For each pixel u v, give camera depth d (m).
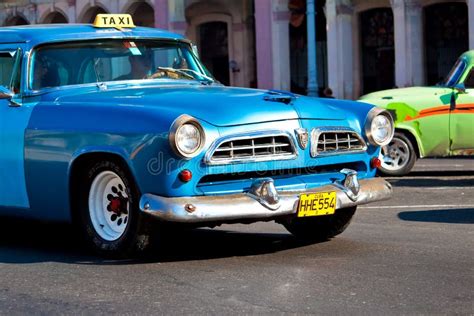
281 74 33.34
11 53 9.05
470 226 9.95
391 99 16.36
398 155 16.53
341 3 30.95
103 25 9.36
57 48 9.06
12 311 6.66
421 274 7.38
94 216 8.33
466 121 16.11
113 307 6.61
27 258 8.60
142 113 7.84
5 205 9.00
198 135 7.62
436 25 30.92
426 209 11.49
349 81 31.19
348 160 8.48
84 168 8.30
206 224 8.03
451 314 6.19
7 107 8.91
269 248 8.76
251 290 6.93
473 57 16.14
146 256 8.33
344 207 8.29
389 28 32.59
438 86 16.42
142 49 9.38
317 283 7.11
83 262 8.22
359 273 7.45
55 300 6.90
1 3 45.38
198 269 7.75
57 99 8.75
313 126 8.20
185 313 6.36
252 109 7.97
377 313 6.23
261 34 33.84
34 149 8.60
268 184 7.77
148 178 7.72
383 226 10.05
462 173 17.34
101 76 9.07
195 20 39.22
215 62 39.28
